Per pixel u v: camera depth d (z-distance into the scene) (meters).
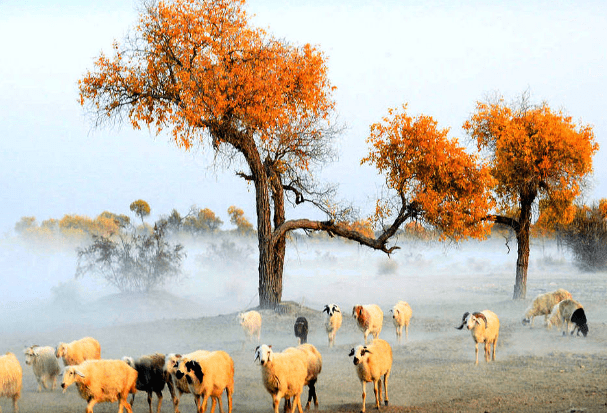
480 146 51.06
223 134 38.12
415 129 40.53
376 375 17.08
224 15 38.12
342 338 32.34
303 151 42.38
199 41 37.09
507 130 47.94
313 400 18.64
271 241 40.66
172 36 36.91
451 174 41.50
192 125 36.47
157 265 55.19
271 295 40.53
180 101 37.47
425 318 40.44
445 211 41.03
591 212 82.81
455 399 17.98
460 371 21.97
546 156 47.69
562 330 29.73
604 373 20.42
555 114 49.47
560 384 19.03
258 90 36.84
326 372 22.81
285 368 16.03
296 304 41.38
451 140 41.53
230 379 16.92
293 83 39.22
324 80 40.09
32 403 18.80
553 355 24.36
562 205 49.47
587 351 24.98
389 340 31.34
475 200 41.66
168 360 16.44
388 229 42.28
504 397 17.78
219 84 36.28
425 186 40.91
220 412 16.88
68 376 15.45
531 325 32.50
